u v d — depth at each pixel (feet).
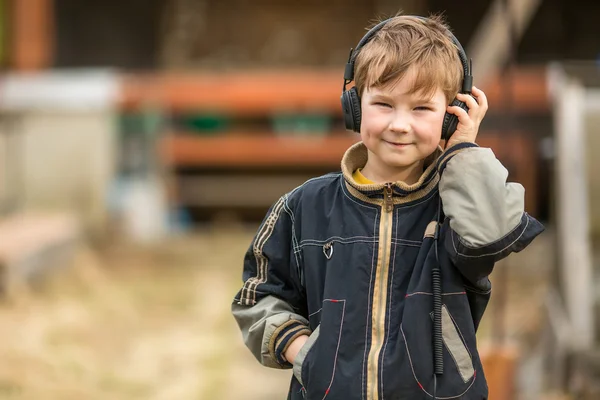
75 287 31.37
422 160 8.68
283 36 53.11
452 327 8.12
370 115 8.18
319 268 8.50
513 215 7.86
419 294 8.11
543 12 49.70
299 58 52.90
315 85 44.55
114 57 53.11
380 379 8.01
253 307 8.91
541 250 36.17
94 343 25.04
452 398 8.02
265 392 21.02
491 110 38.04
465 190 7.94
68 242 34.58
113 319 27.48
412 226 8.37
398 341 8.05
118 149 42.29
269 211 9.03
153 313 28.55
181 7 53.01
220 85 44.06
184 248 39.75
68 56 52.75
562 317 19.90
